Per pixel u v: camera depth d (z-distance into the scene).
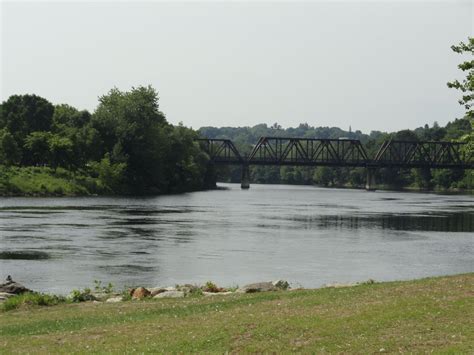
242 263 50.84
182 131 198.25
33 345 22.30
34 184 135.75
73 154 155.62
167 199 140.38
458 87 42.22
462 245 64.31
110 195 149.12
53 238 63.09
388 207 124.44
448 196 188.00
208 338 21.83
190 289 34.53
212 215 96.88
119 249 56.84
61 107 185.00
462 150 44.84
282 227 79.94
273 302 28.16
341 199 159.00
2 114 163.50
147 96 174.00
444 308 24.12
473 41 41.47
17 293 33.12
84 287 40.09
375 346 20.27
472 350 19.44
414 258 55.03
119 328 24.28
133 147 167.00
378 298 26.98
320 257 54.78
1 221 78.50
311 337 21.42
